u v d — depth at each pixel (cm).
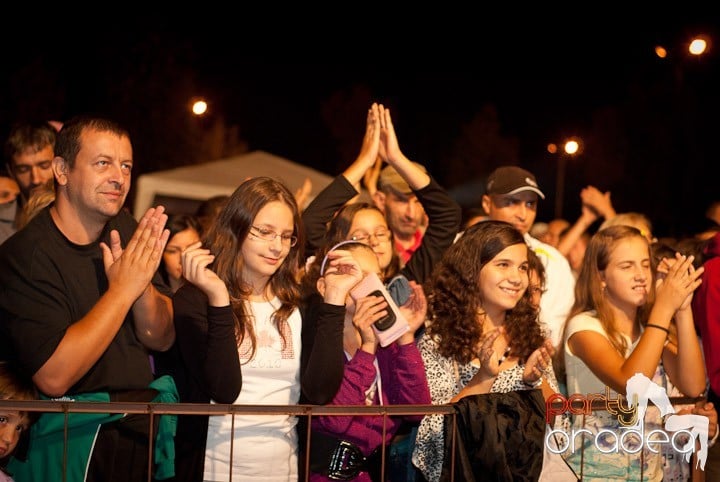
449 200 541
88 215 392
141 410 353
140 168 2466
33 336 374
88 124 393
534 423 406
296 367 401
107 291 381
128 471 389
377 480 429
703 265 511
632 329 487
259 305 402
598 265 484
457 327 444
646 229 712
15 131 575
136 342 408
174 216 602
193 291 396
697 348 464
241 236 395
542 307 614
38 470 387
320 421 409
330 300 390
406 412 384
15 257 382
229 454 388
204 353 386
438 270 462
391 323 411
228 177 1089
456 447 397
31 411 374
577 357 477
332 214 521
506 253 449
